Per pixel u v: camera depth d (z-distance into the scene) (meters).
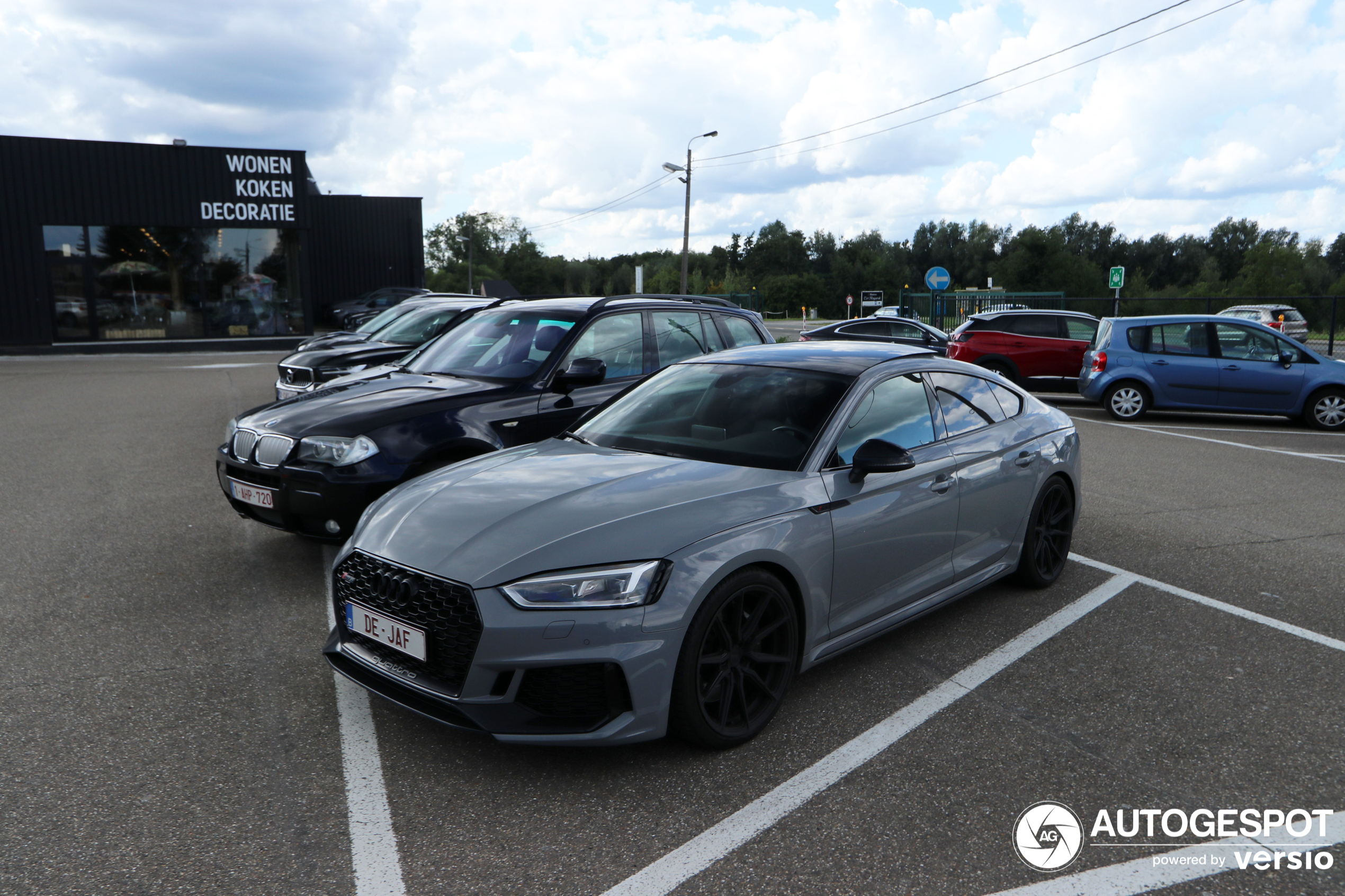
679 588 2.77
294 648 3.90
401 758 2.97
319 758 2.96
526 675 2.72
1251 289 80.12
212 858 2.41
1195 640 4.10
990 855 2.46
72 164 23.12
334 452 4.46
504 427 4.96
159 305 24.59
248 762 2.93
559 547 2.78
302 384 9.00
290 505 4.50
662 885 2.31
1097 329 13.13
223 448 5.02
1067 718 3.30
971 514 4.07
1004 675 3.69
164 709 3.30
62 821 2.57
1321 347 24.17
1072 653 3.93
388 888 2.29
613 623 2.69
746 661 3.06
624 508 2.98
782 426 3.56
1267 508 6.88
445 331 6.39
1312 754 3.05
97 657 3.77
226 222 24.98
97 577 4.85
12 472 7.77
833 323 17.70
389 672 2.96
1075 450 4.90
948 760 2.98
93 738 3.07
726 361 4.20
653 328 5.90
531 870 2.37
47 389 14.64
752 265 124.75
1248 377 11.89
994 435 4.32
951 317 26.62
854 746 3.07
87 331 23.83
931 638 4.10
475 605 2.69
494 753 3.02
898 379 3.94
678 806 2.69
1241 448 9.98
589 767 2.92
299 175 25.61
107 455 8.65
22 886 2.27
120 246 23.94
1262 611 4.50
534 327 5.72
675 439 3.71
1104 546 5.74
